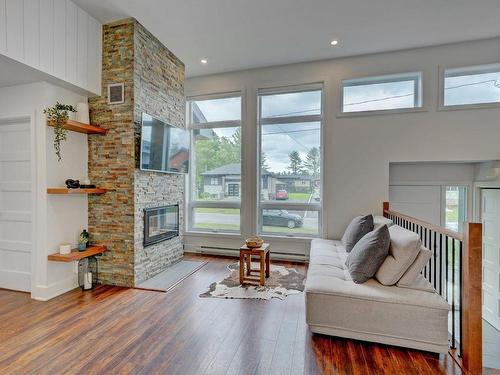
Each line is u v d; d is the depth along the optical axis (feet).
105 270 11.36
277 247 15.44
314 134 15.42
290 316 8.60
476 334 6.08
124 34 11.15
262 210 16.15
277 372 6.09
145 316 8.55
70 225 10.89
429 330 6.68
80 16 10.51
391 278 7.43
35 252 10.03
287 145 15.81
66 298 9.94
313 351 6.85
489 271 14.03
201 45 13.14
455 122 13.05
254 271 12.55
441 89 13.16
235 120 16.40
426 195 14.67
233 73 16.06
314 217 15.39
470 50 12.81
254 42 12.87
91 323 8.11
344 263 9.85
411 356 6.69
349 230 11.85
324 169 14.74
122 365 6.25
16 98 10.34
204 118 17.07
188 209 17.26
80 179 11.28
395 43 12.97
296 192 15.67
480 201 14.16
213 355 6.64
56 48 9.61
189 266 13.84
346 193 14.42
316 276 8.32
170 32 12.03
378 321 7.00
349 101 14.82
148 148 11.43
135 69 11.10
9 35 8.15
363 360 6.53
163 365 6.27
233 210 16.53
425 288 7.29
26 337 7.36
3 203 10.89
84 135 11.51
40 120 9.98
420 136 13.46
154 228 12.43
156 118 12.01
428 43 12.97
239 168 16.43
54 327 7.88
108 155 11.30
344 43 12.97
